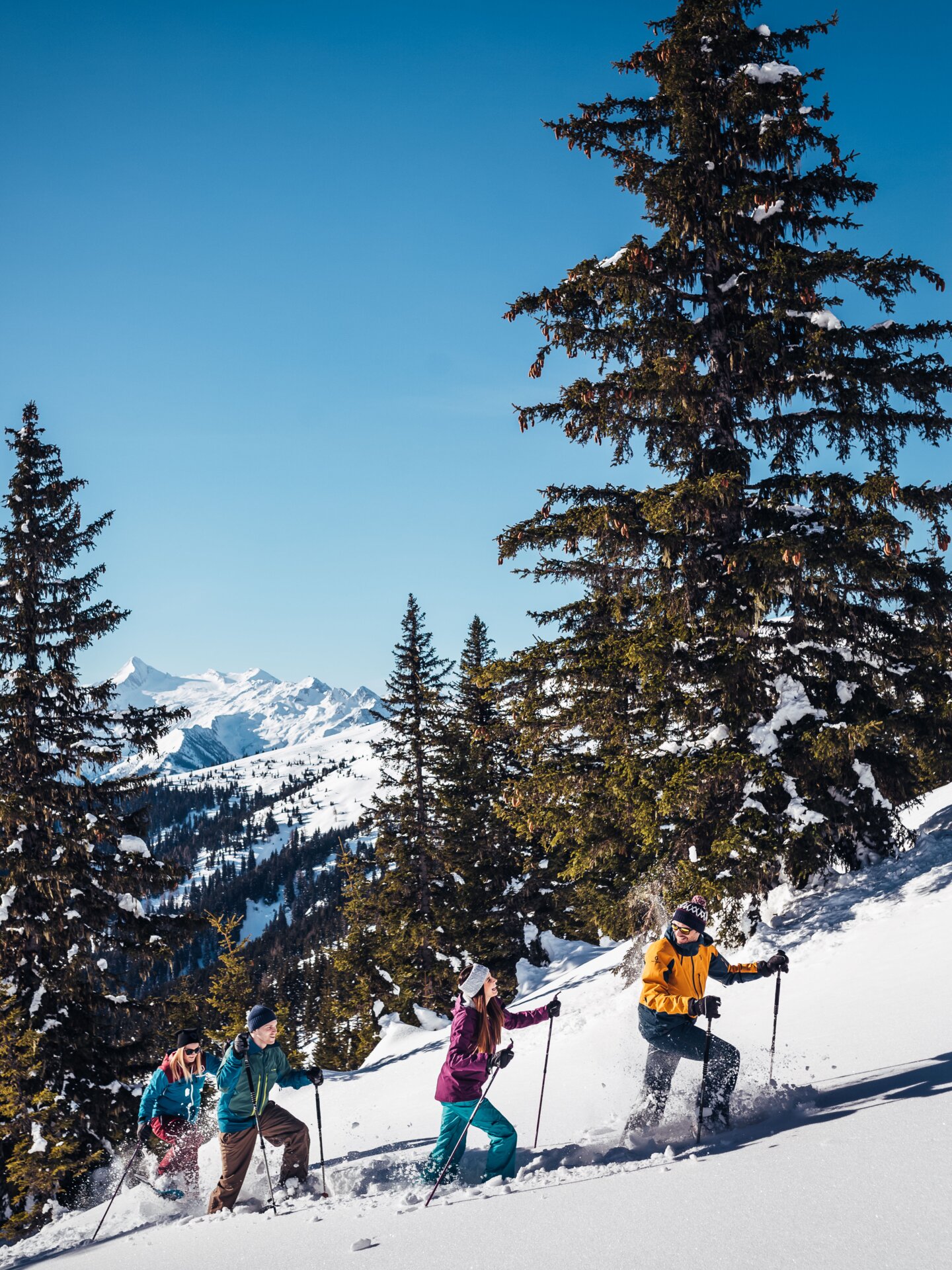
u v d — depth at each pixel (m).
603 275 11.94
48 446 19.81
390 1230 4.31
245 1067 6.38
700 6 12.31
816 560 10.75
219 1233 5.35
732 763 11.21
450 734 31.91
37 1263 6.91
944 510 10.60
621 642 12.63
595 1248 3.29
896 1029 5.96
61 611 18.72
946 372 11.04
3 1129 15.84
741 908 11.59
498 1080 8.81
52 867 17.48
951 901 9.13
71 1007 18.00
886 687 11.58
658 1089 5.32
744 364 11.87
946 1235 2.74
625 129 12.71
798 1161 3.76
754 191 11.44
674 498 11.25
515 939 30.97
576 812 13.20
